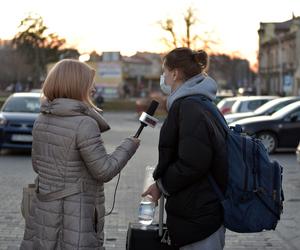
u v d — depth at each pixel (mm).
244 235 7113
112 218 7898
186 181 3244
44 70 64000
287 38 72062
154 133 25875
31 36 63438
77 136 3414
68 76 3498
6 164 13797
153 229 3613
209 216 3291
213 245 3350
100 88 67938
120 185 10734
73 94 3514
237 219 3309
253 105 24266
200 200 3299
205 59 3568
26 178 11508
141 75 102125
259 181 3355
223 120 3436
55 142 3459
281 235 7121
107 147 18719
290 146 17141
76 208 3436
